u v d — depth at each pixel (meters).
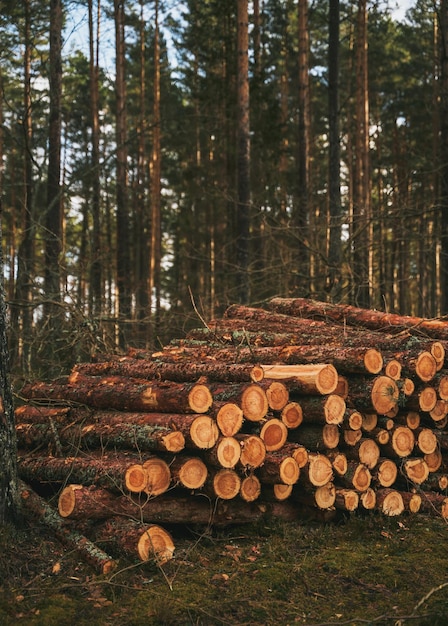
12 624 4.20
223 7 21.72
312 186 20.47
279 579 4.90
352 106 29.56
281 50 27.69
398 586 4.86
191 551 5.35
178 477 5.46
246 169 15.80
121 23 21.89
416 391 6.60
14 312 12.71
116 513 5.38
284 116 28.08
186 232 27.81
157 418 5.83
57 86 14.86
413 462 6.52
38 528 5.47
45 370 11.95
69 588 4.68
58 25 14.87
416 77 30.22
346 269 13.63
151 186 32.28
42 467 6.02
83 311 11.95
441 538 5.79
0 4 15.58
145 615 4.36
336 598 4.69
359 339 7.35
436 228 22.23
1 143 22.66
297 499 6.09
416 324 7.83
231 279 20.48
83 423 6.45
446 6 14.85
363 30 22.34
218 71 26.50
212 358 7.60
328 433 6.09
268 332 8.70
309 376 6.10
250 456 5.71
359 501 6.12
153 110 29.41
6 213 31.06
